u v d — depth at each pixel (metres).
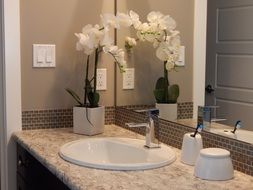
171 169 1.49
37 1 2.12
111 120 2.35
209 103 1.71
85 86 2.17
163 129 1.95
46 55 2.17
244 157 1.47
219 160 1.38
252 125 1.49
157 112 1.85
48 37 2.17
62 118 2.24
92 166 1.50
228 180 1.38
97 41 2.04
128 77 2.23
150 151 1.74
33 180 1.90
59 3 2.17
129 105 2.23
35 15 2.13
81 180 1.35
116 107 2.34
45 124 2.21
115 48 2.08
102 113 2.14
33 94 2.17
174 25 1.95
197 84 1.78
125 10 2.23
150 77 2.08
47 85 2.19
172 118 1.91
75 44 2.23
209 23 1.72
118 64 2.17
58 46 2.20
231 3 1.60
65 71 2.22
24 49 2.12
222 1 1.65
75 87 2.26
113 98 2.35
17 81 2.12
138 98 2.16
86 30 2.08
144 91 2.12
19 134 2.07
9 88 2.11
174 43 1.94
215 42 1.69
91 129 2.07
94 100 2.12
